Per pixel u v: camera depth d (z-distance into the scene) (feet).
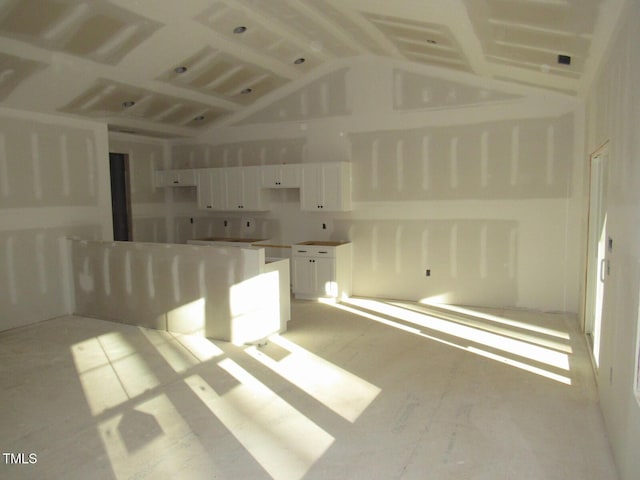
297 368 12.80
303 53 19.03
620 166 8.67
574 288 17.61
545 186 17.66
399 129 20.02
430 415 10.07
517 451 8.65
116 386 11.80
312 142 22.00
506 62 14.94
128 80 17.17
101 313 18.07
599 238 13.78
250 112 23.38
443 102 19.04
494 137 18.29
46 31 13.14
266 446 8.95
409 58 18.78
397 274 20.72
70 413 10.40
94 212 20.03
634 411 6.67
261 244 23.66
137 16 13.42
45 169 18.06
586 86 14.75
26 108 17.15
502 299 18.84
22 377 12.44
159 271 16.30
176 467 8.34
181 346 14.76
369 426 9.64
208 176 23.90
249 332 14.79
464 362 13.12
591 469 8.07
